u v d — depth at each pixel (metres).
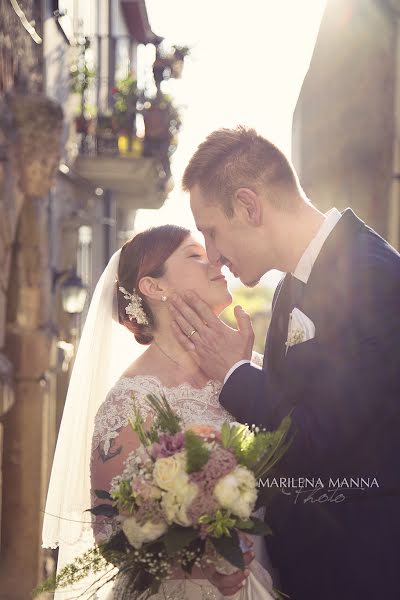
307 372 2.52
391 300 2.47
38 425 8.42
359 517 2.53
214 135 2.73
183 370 2.86
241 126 2.73
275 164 2.65
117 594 2.55
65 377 9.82
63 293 8.74
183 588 2.54
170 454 2.29
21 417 8.38
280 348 2.71
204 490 2.21
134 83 10.71
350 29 6.91
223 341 2.69
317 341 2.54
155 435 2.41
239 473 2.24
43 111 6.80
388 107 6.05
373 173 6.54
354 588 2.53
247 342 2.70
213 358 2.68
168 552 2.18
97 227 11.64
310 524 2.55
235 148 2.67
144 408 2.70
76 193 10.34
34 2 7.67
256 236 2.67
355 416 2.41
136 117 10.76
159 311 2.92
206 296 2.89
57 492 2.97
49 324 8.40
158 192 12.48
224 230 2.71
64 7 8.90
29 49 7.30
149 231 2.97
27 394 8.31
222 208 2.68
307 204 2.70
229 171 2.66
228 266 2.78
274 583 2.73
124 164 10.40
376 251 2.56
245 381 2.58
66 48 9.38
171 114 10.70
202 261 2.92
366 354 2.43
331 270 2.57
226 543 2.22
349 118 6.97
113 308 3.08
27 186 7.06
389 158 6.02
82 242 10.38
